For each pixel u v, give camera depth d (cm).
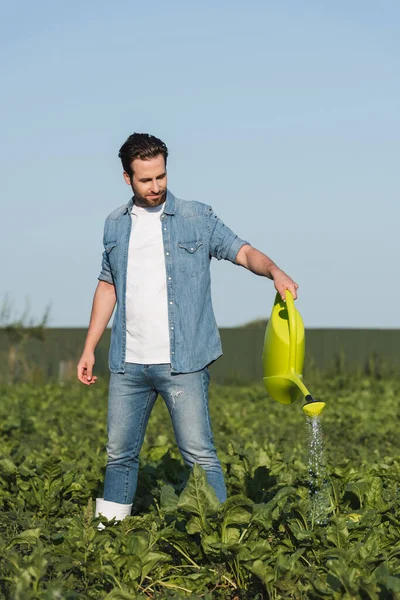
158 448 930
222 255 604
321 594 477
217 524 554
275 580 505
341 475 716
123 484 624
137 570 526
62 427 1427
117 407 610
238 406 1861
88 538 567
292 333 568
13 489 725
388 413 1677
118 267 604
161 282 591
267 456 828
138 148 569
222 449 1137
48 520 692
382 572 466
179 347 587
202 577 536
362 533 579
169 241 594
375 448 1140
